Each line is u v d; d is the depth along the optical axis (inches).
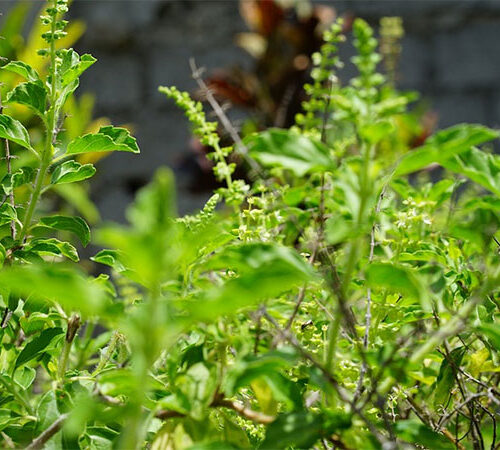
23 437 41.9
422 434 39.4
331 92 47.2
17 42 91.6
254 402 42.8
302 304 42.8
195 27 144.6
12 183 44.8
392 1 139.9
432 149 39.8
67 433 39.9
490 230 44.6
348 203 41.2
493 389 43.5
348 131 53.4
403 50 139.6
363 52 40.2
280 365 38.9
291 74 104.0
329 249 43.9
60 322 46.0
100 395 40.0
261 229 43.1
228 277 42.8
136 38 144.9
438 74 139.9
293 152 40.3
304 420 38.7
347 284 40.1
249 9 110.8
